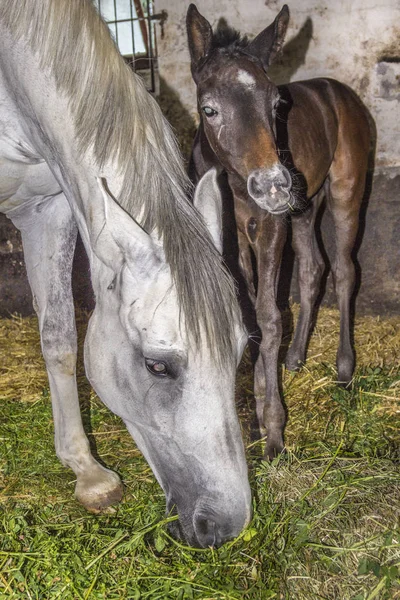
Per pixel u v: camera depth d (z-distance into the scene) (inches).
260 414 126.4
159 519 91.8
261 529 90.3
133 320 69.1
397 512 94.7
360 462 109.5
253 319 145.9
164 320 67.7
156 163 72.8
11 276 203.9
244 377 151.3
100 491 98.7
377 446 119.9
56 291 99.8
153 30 202.8
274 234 120.9
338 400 139.3
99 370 75.0
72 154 76.5
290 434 126.3
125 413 75.7
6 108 86.7
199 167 137.8
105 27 76.5
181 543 86.6
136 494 101.7
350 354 151.3
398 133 191.3
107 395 76.0
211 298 67.8
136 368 71.5
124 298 69.6
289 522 92.4
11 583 80.9
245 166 112.3
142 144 73.1
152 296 68.1
